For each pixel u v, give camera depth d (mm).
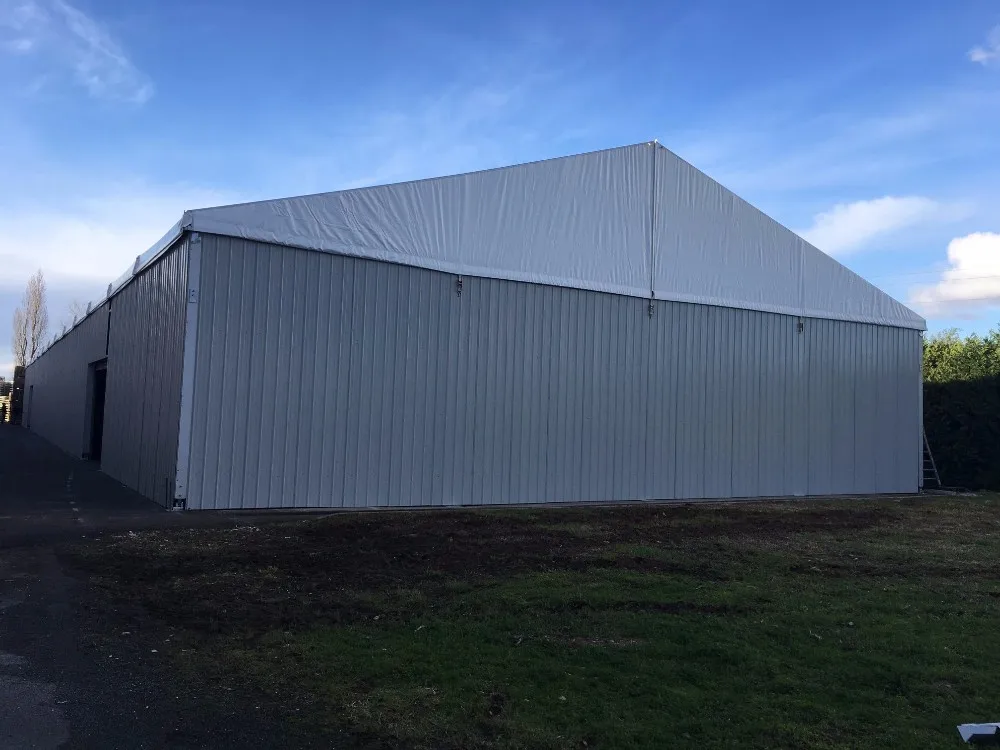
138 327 17234
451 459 15273
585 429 17000
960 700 5648
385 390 14578
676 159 18703
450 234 15398
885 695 5676
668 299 18375
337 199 14180
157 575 8430
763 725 5039
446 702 5215
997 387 23875
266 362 13438
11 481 17203
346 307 14227
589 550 10727
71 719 4812
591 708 5203
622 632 6871
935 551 11844
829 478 20984
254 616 7031
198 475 12805
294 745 4578
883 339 22422
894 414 22516
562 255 16828
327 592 7973
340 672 5703
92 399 25453
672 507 16344
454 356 15375
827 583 9219
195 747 4508
